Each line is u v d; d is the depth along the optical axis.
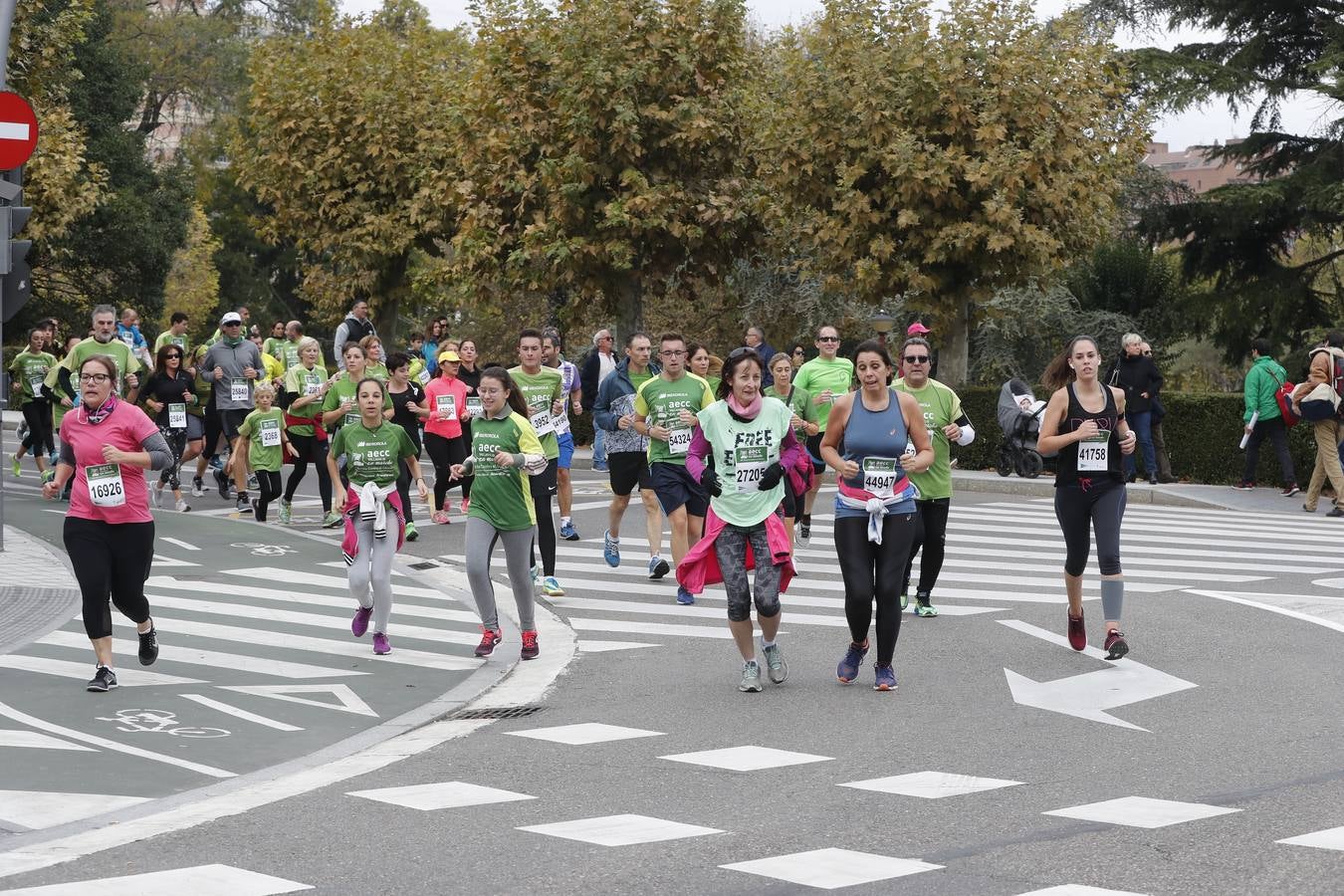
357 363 17.50
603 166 24.05
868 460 9.39
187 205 56.56
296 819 6.72
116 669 10.24
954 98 24.78
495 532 10.86
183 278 63.34
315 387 19.62
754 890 5.52
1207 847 6.00
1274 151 38.97
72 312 51.94
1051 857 5.91
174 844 6.32
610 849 6.12
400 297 32.94
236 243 70.94
